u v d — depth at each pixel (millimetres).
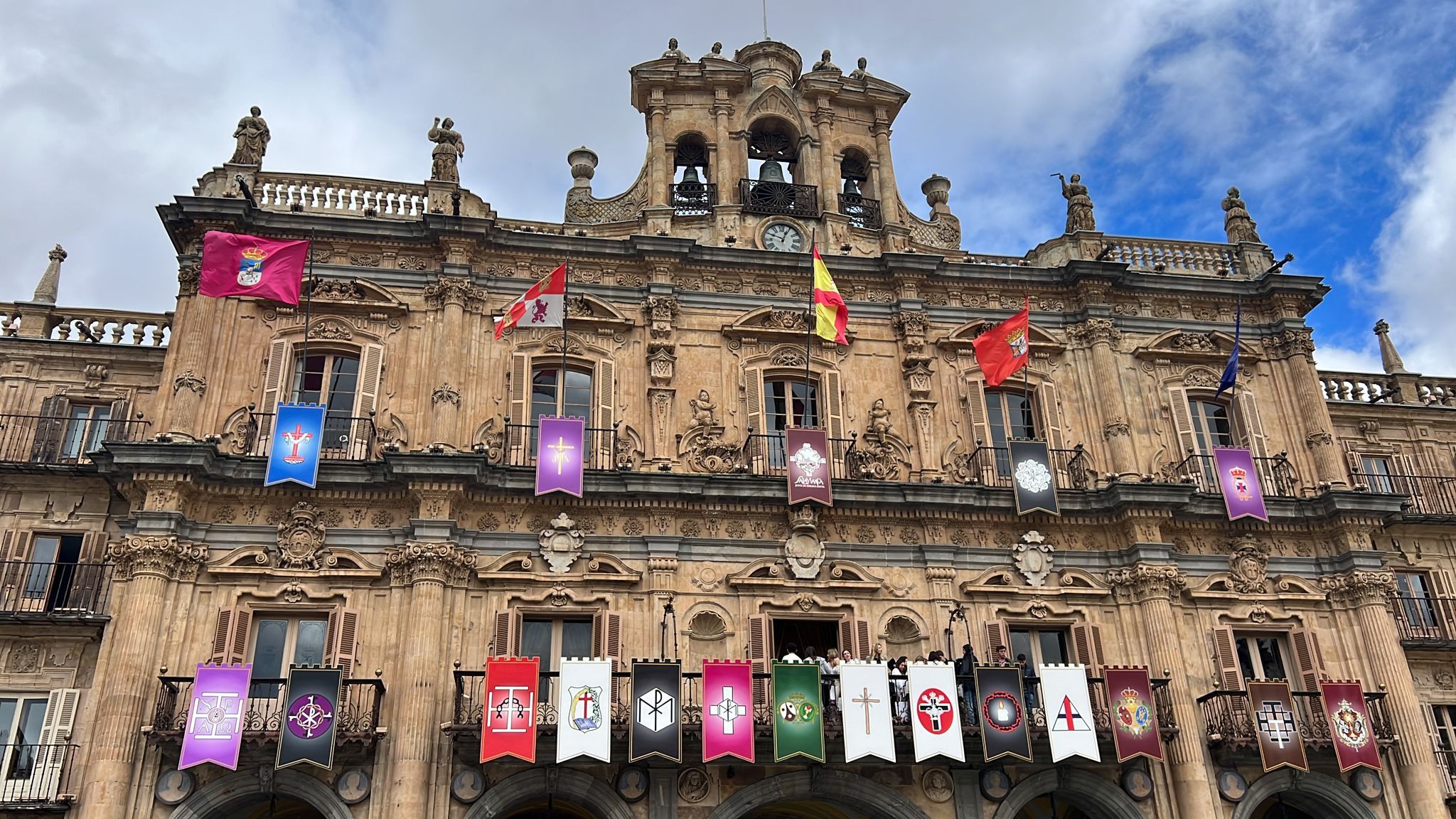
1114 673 27500
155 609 25812
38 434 31172
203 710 24234
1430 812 28312
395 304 30844
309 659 26844
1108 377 33250
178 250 31406
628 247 32375
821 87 36531
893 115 37438
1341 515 31422
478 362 30797
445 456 27391
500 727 24641
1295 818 30078
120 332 33125
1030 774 27438
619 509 28984
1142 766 27969
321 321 30562
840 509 29766
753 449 30703
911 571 29656
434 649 26281
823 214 34625
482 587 27594
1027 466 30531
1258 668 30469
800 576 28875
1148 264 36062
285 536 27375
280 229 31062
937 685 26406
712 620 28438
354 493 27938
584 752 24656
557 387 31297
